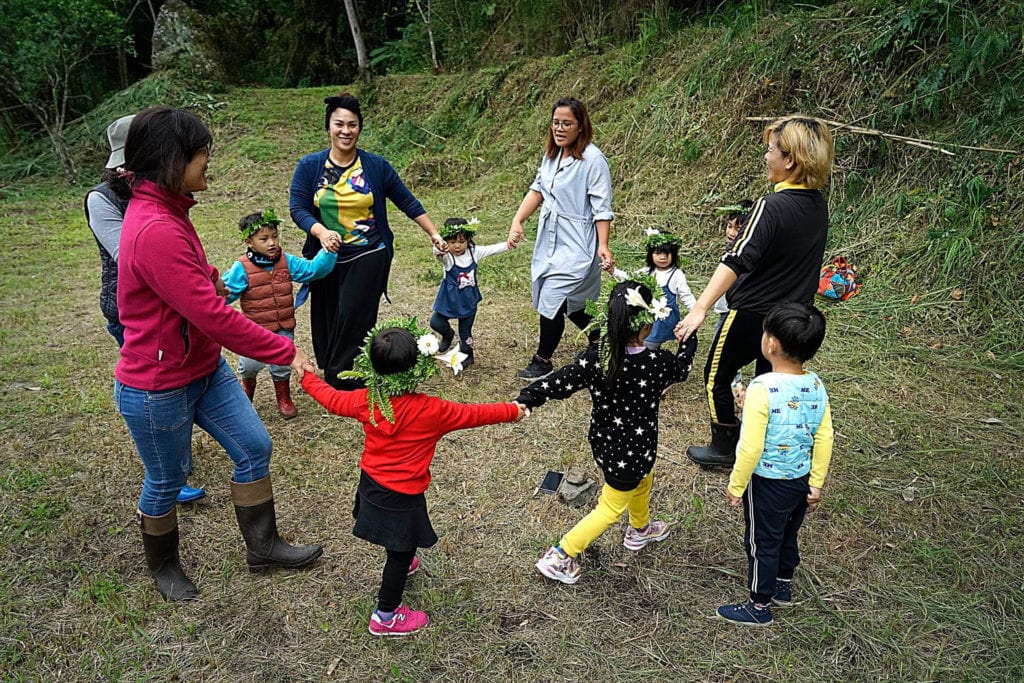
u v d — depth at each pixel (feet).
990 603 9.84
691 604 9.92
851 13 26.58
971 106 21.88
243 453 9.80
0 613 9.62
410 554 9.06
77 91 51.65
